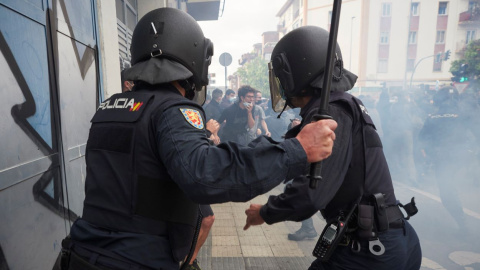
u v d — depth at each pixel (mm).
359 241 1201
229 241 3328
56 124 1742
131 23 4812
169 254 958
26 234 1387
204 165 809
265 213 1185
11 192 1285
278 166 829
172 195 945
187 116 902
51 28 1724
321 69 1275
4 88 1270
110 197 943
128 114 957
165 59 1032
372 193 1221
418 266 1350
